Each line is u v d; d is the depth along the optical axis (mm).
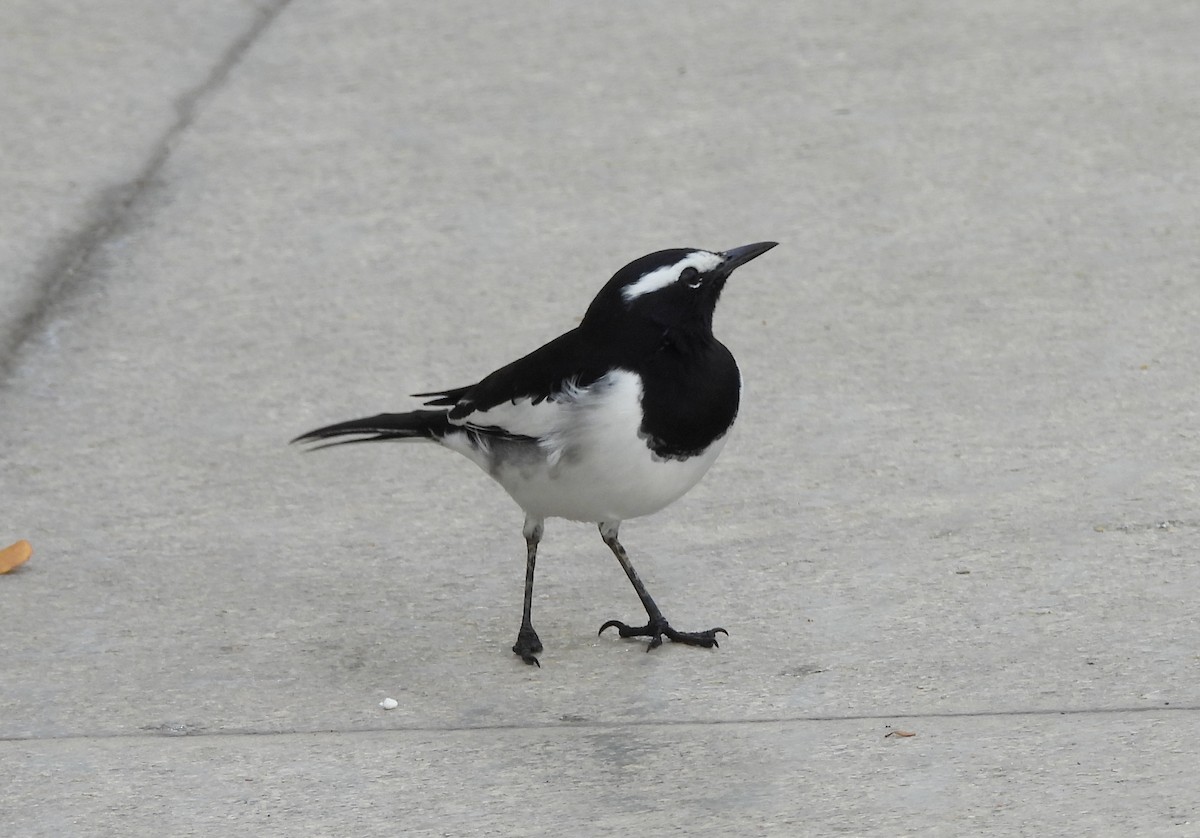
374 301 14430
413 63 19594
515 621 9750
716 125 17547
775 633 9359
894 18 20156
